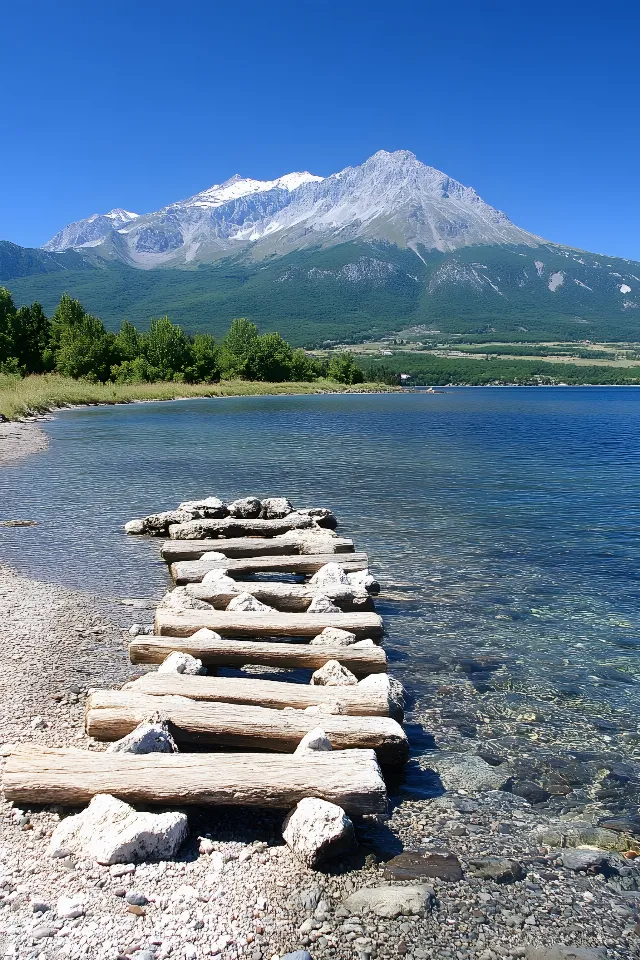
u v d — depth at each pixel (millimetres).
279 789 4574
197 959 3439
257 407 64562
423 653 7961
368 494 19016
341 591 9148
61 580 10609
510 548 12992
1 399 47438
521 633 8633
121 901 3818
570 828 4773
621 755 5797
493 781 5359
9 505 16750
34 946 3457
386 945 3625
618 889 4176
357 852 4406
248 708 5598
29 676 6898
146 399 72750
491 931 3764
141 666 7246
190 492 18891
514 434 40531
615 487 20500
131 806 4496
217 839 4457
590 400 105000
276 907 3859
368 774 4691
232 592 9070
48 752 4887
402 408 70062
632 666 7648
